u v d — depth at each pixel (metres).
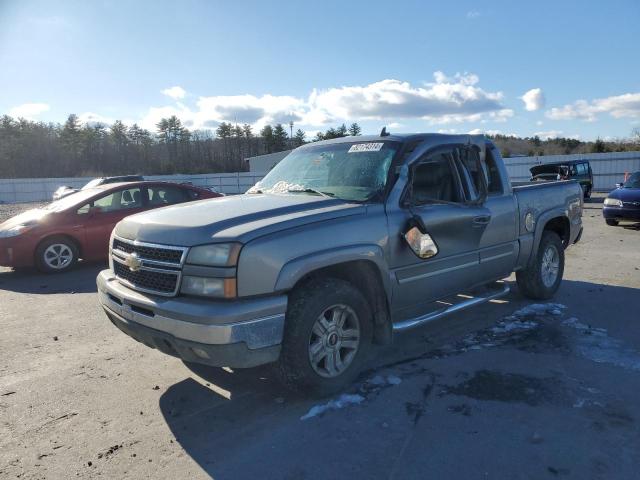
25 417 3.69
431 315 4.72
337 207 3.97
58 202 9.80
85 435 3.43
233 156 107.25
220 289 3.29
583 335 5.09
